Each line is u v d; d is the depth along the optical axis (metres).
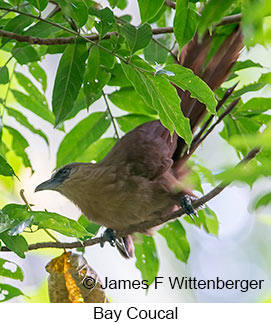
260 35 4.38
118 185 8.82
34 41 7.50
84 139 9.52
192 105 8.49
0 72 9.04
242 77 11.70
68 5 7.00
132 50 6.62
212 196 7.90
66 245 7.78
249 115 8.95
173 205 8.93
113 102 9.40
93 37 7.75
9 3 8.00
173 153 9.11
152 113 9.52
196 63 8.43
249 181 4.35
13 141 9.50
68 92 7.59
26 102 9.59
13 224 6.48
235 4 4.60
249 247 15.75
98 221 9.29
